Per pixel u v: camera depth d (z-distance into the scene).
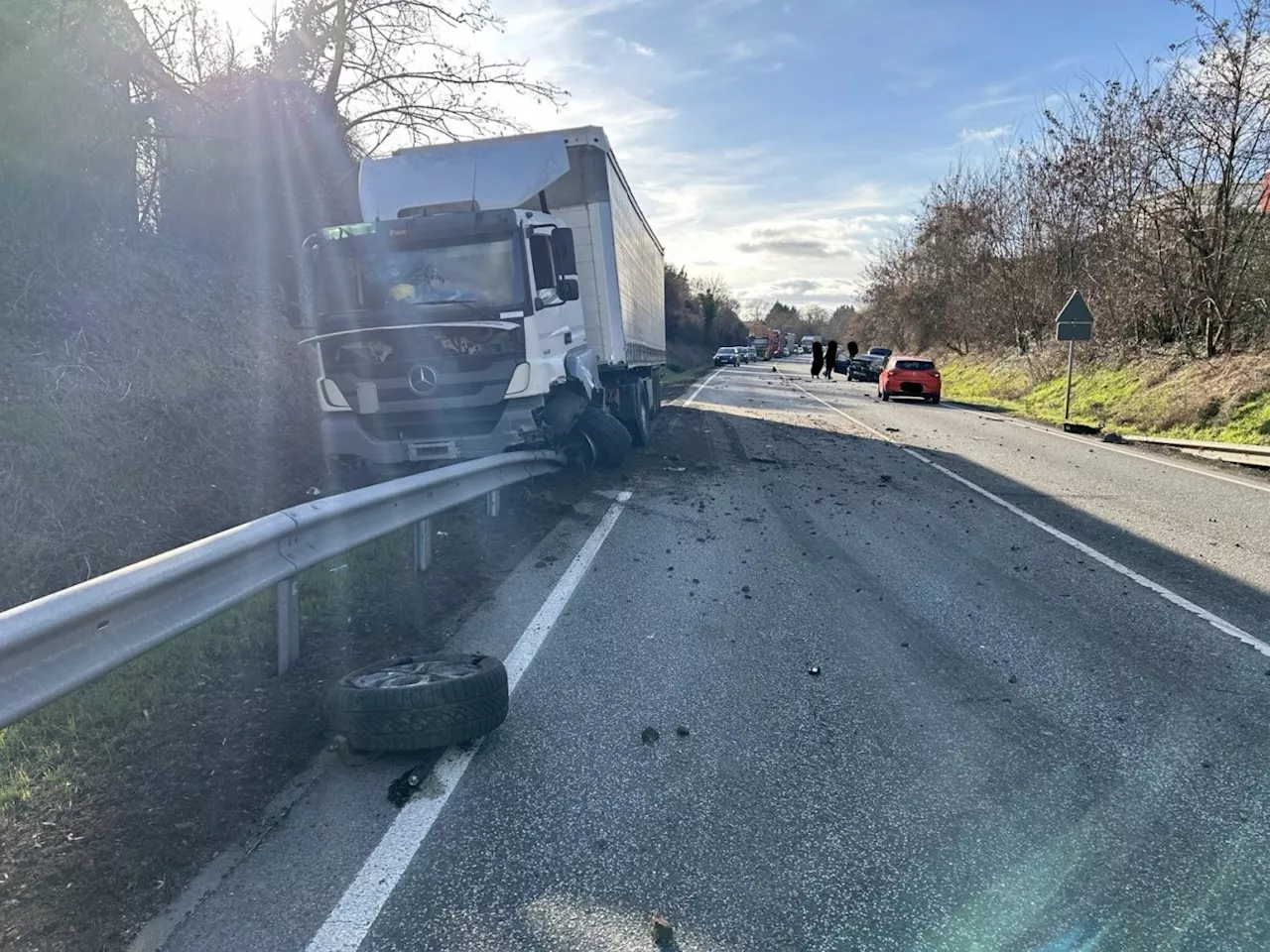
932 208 48.56
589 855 3.17
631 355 13.44
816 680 4.86
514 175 10.09
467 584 6.49
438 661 4.30
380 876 3.02
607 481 11.27
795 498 10.62
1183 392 19.91
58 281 8.79
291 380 11.61
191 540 6.67
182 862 3.08
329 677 4.66
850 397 31.05
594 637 5.47
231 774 3.66
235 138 13.20
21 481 6.27
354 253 8.52
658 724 4.26
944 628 5.84
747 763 3.89
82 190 9.39
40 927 2.72
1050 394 27.34
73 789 3.48
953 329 47.66
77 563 5.83
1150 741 4.17
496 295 8.38
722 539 8.30
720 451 14.54
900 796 3.62
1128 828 3.41
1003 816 3.48
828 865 3.13
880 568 7.39
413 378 8.31
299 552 4.84
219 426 9.12
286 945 2.67
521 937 2.72
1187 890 3.02
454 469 7.09
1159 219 22.91
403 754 3.90
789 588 6.73
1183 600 6.56
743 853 3.20
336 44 14.88
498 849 3.19
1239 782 3.78
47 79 8.62
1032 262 35.06
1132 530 9.09
